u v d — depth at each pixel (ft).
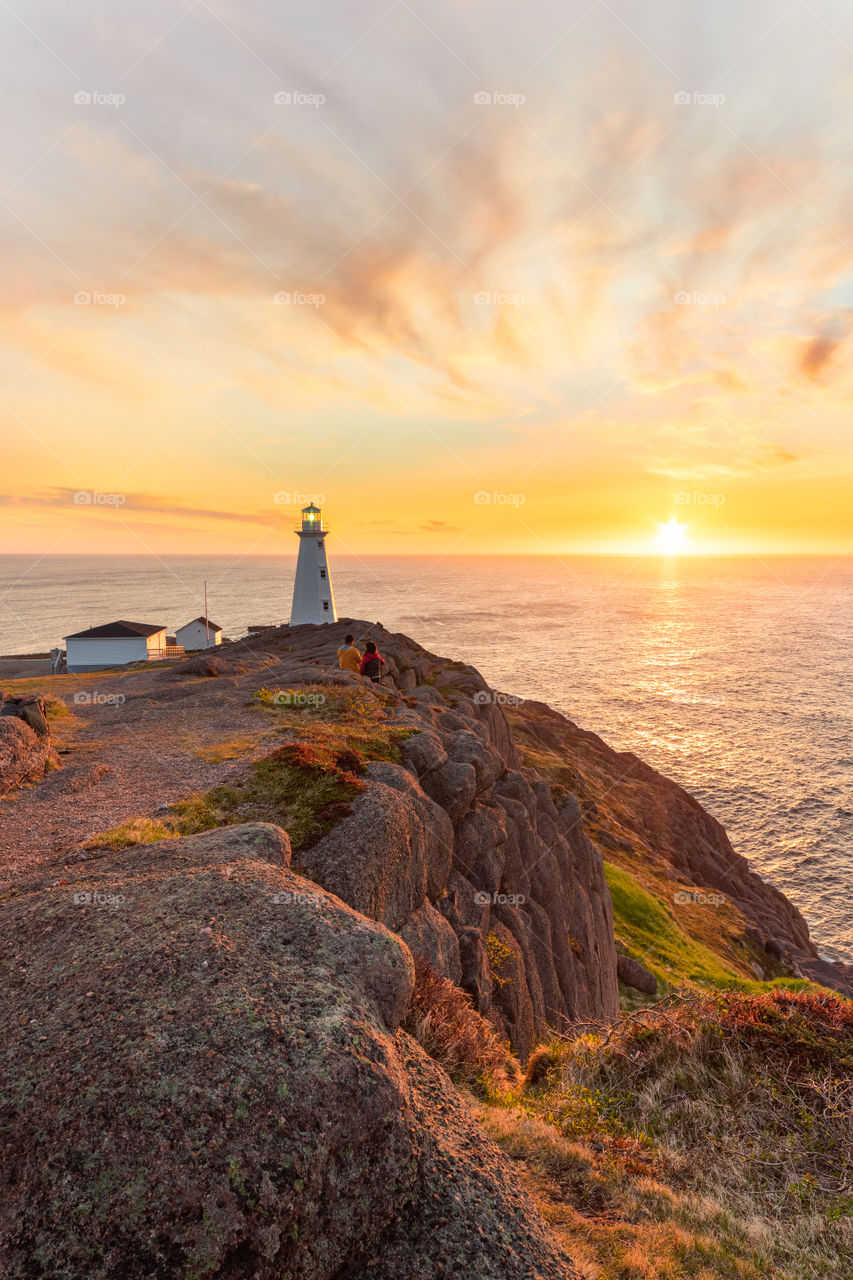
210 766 45.01
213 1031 14.37
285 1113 12.99
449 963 38.04
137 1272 10.64
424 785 51.34
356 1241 12.82
